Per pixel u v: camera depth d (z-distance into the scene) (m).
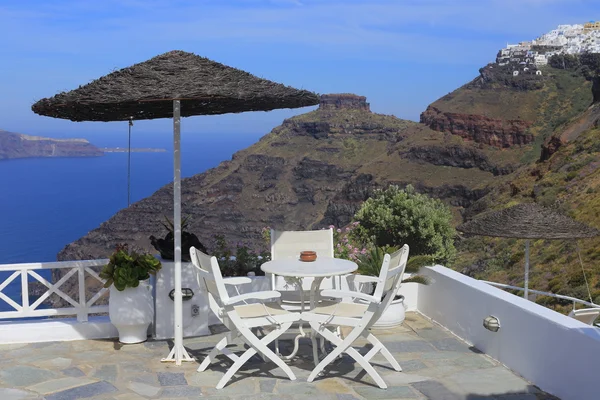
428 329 5.66
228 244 6.66
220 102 4.76
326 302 4.68
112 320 5.05
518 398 3.96
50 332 5.20
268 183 139.75
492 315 4.80
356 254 7.32
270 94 4.18
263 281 6.07
